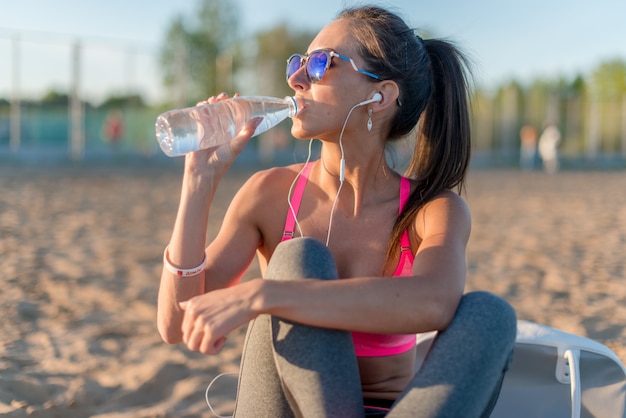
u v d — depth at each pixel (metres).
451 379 1.33
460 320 1.40
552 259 6.19
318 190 1.78
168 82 22.72
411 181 1.79
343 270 1.74
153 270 5.33
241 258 1.75
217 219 8.66
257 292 1.40
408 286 1.42
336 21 1.73
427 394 1.32
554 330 2.25
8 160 20.48
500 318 1.39
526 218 9.48
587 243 7.21
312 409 1.35
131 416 2.58
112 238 6.89
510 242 7.21
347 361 1.39
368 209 1.75
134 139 22.80
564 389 2.12
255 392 1.49
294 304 1.38
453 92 1.81
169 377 3.00
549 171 23.23
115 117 22.45
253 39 31.33
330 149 1.74
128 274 5.13
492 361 1.36
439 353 1.36
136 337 3.58
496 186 15.61
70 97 21.11
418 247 1.70
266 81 24.17
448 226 1.62
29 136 21.59
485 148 26.69
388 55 1.68
